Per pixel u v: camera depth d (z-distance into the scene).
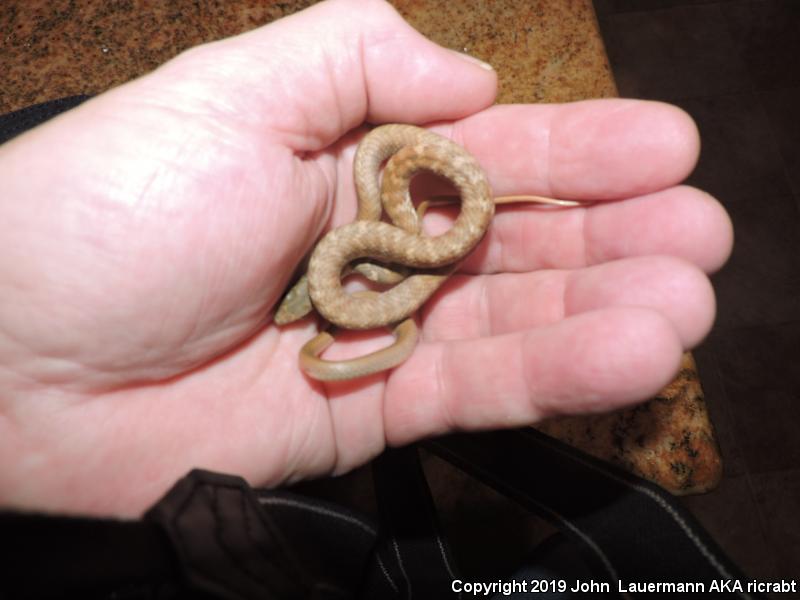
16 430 0.14
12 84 0.20
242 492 0.12
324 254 0.18
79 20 0.21
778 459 0.31
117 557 0.11
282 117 0.16
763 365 0.33
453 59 0.17
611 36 0.38
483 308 0.19
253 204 0.15
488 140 0.18
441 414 0.17
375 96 0.17
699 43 0.38
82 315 0.14
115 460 0.15
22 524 0.11
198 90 0.15
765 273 0.34
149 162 0.14
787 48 0.38
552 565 0.17
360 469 0.21
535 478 0.16
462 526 0.21
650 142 0.16
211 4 0.21
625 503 0.15
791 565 0.30
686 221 0.17
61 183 0.14
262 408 0.17
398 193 0.19
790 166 0.36
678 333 0.15
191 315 0.15
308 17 0.16
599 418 0.18
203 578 0.11
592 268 0.17
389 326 0.18
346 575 0.16
